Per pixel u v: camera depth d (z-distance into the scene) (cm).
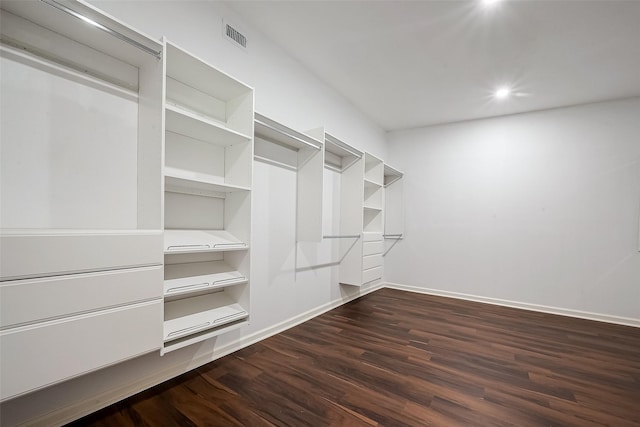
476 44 241
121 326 123
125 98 155
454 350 223
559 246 344
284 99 260
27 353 99
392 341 238
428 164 430
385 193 462
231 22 211
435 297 400
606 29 214
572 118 343
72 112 138
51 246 104
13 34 122
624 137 318
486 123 392
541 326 287
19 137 123
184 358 182
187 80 180
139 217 156
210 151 198
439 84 310
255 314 235
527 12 201
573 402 159
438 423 139
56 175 133
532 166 362
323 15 215
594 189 329
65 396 134
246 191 190
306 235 273
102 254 118
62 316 107
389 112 386
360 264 333
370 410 147
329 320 291
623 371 195
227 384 169
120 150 153
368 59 270
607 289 320
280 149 262
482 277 385
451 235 409
